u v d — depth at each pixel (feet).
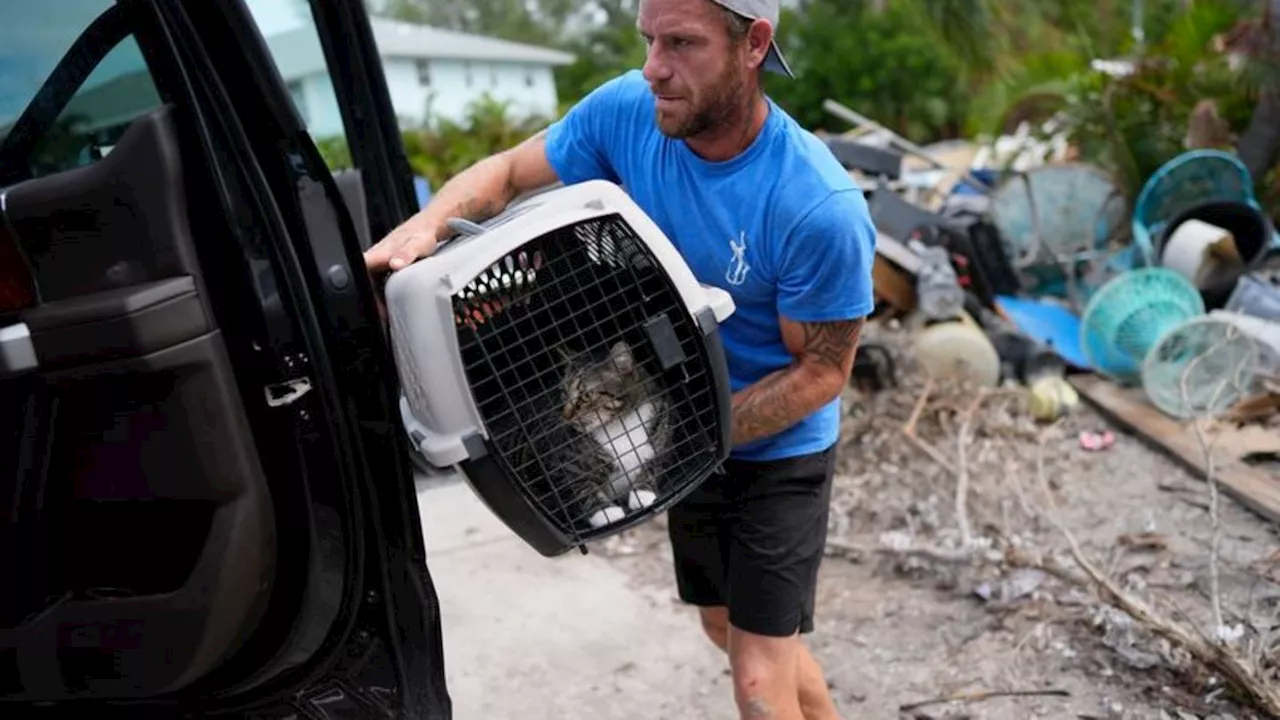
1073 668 9.45
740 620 6.87
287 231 5.17
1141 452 13.87
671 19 5.67
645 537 12.64
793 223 6.04
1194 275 16.51
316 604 5.51
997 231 18.39
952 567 11.28
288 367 5.21
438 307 5.05
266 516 5.31
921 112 63.00
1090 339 15.62
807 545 6.84
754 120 6.10
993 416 14.94
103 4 5.57
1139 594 10.39
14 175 5.94
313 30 10.10
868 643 10.21
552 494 5.41
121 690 5.52
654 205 6.58
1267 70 19.70
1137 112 21.12
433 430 5.24
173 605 5.28
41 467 5.23
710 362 5.59
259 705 5.97
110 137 6.07
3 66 5.75
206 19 4.92
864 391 15.83
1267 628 9.59
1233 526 11.69
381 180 10.24
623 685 9.69
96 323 4.87
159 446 5.14
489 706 9.46
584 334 5.41
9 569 5.35
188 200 5.05
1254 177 19.84
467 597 11.30
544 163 7.13
